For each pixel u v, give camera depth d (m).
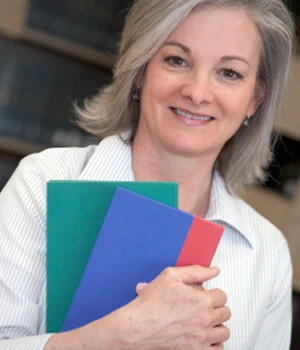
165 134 1.49
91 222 1.24
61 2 3.07
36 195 1.45
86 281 1.23
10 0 2.97
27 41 3.06
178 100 1.46
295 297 3.22
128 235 1.21
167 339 1.20
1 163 3.14
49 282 1.27
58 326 1.28
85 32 3.16
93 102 1.73
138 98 1.61
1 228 1.43
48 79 3.10
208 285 1.58
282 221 3.22
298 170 3.25
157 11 1.46
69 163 1.58
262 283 1.64
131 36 1.53
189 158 1.54
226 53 1.45
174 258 1.23
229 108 1.49
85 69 3.20
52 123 3.13
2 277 1.38
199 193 1.65
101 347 1.18
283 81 1.66
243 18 1.46
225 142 1.67
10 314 1.35
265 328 1.67
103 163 1.57
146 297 1.20
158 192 1.24
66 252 1.25
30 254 1.40
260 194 3.28
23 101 3.05
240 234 1.67
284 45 1.58
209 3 1.43
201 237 1.23
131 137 1.63
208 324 1.22
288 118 3.11
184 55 1.45
